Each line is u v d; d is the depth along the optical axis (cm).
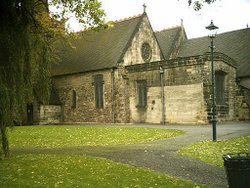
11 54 1273
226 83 3516
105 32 4209
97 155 1600
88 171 1246
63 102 4159
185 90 3300
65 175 1191
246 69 3819
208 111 3169
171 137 2212
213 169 1248
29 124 3922
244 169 835
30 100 1383
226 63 3500
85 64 3972
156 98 3494
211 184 1046
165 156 1520
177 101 3350
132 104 3669
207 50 4350
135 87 3650
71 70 4047
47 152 1727
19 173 1229
